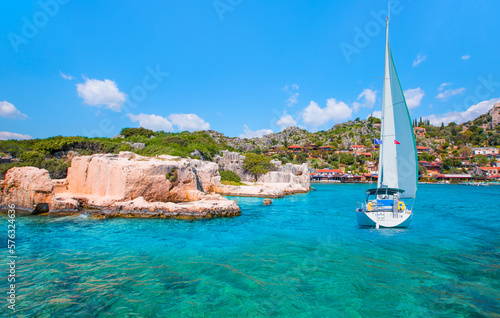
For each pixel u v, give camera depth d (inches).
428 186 3663.9
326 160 5477.4
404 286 428.5
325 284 435.2
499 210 1352.1
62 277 455.8
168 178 1135.6
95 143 2385.6
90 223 883.4
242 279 454.0
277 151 5413.4
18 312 343.0
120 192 1058.7
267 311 354.9
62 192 1184.2
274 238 726.5
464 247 637.9
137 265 516.4
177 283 436.8
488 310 356.2
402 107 820.6
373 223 823.1
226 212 1066.7
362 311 355.9
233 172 2576.3
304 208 1380.4
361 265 518.9
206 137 3782.0
